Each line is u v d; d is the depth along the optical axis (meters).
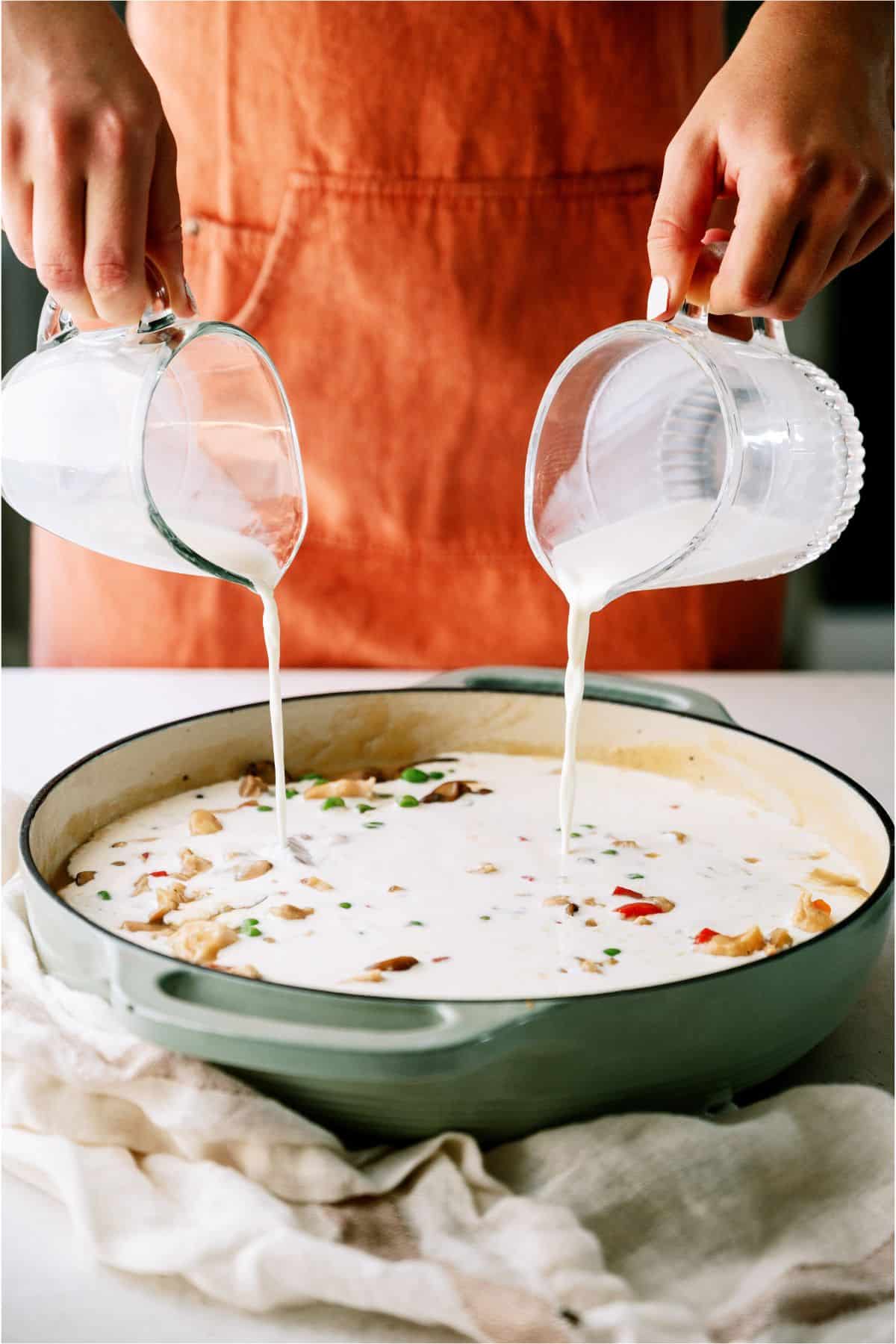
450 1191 0.92
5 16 1.24
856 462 1.29
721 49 2.08
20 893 1.23
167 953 1.19
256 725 1.58
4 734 1.77
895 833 1.23
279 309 1.95
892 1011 1.21
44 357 1.19
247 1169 0.95
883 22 1.39
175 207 1.28
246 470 1.29
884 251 3.70
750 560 1.23
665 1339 0.84
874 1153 0.98
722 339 1.25
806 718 1.88
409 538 2.01
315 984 1.13
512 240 1.91
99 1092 0.98
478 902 1.29
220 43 1.87
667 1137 0.94
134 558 1.24
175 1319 0.90
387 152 1.88
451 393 1.96
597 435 1.31
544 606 2.04
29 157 1.26
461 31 1.84
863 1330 0.87
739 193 1.30
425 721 1.64
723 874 1.36
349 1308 0.91
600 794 1.55
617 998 0.92
